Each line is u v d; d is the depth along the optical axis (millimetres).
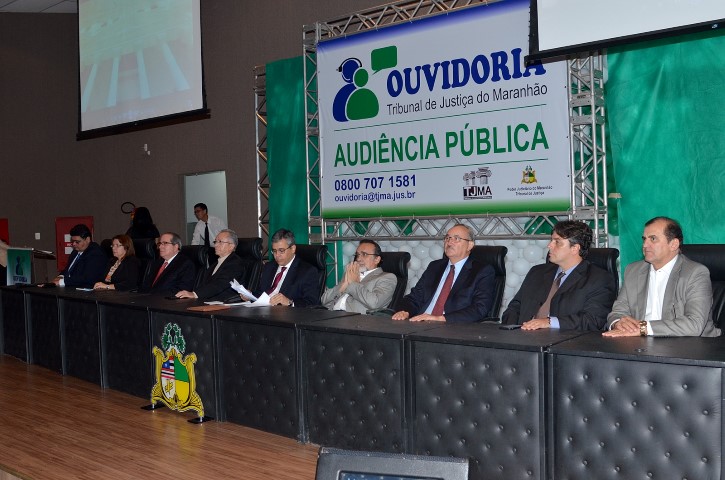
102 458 3236
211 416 3756
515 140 4566
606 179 4348
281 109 6395
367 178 5422
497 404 2611
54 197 9805
